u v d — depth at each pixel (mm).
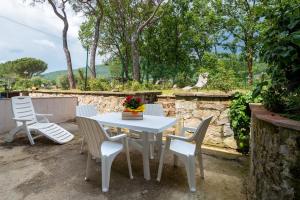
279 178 1574
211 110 4219
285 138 1516
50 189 2488
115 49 18219
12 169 3035
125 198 2322
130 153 3752
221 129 4102
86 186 2570
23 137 4730
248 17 12602
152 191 2473
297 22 1712
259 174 1920
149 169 2914
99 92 6230
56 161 3352
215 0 14414
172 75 16844
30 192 2418
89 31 16141
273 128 1648
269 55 1851
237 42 14328
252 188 2152
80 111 3861
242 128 3658
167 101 5512
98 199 2295
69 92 7297
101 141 2451
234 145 3943
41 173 2914
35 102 5805
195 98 4418
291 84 1924
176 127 4645
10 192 2412
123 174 2916
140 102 3316
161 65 17391
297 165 1434
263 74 2338
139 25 12750
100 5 10156
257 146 2023
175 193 2436
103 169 2455
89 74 9375
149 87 7586
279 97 2117
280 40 1797
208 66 13453
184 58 18109
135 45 12234
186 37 17125
